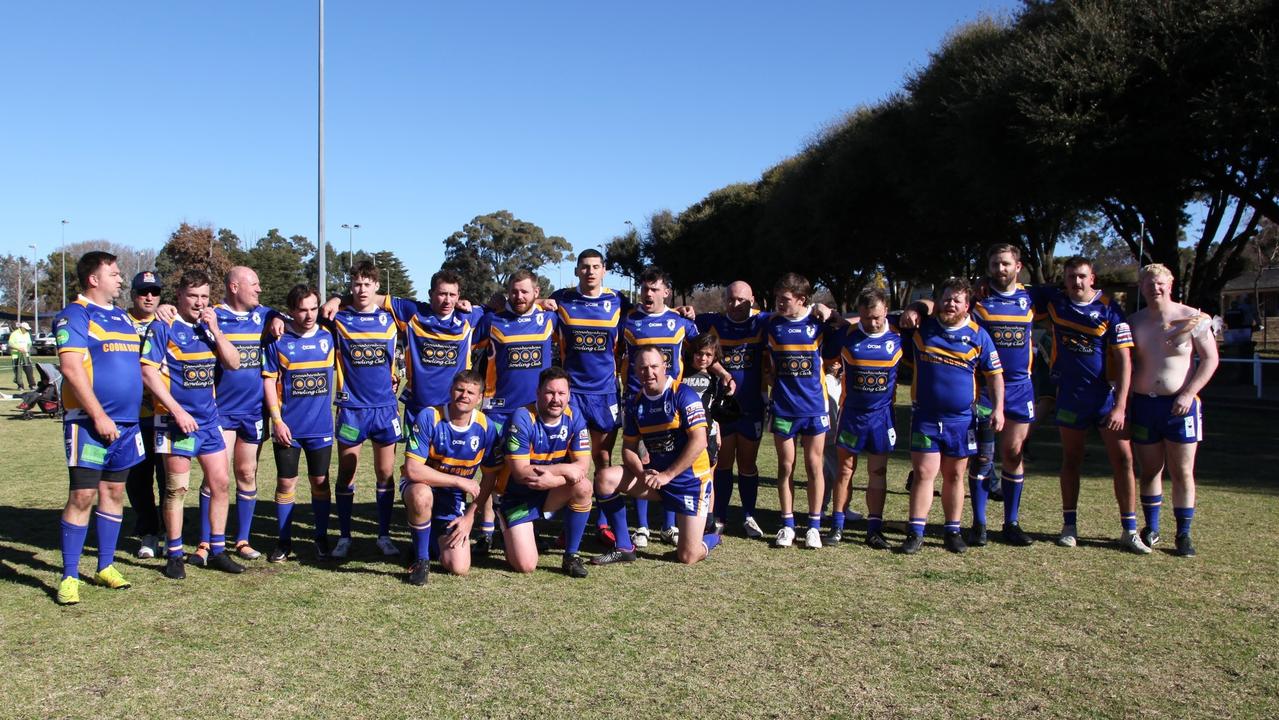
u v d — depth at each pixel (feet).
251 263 218.18
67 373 14.61
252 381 17.87
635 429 17.72
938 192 73.56
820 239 98.02
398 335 19.54
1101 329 18.40
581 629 13.47
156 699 10.90
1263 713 10.51
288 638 13.07
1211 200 70.33
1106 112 50.72
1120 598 14.93
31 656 12.33
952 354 17.97
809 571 16.85
